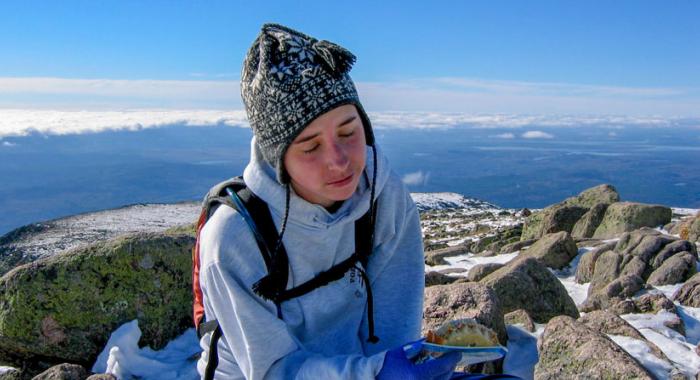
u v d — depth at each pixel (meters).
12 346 5.07
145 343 5.22
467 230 26.11
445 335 2.25
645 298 6.82
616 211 16.66
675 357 5.05
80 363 5.15
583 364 4.04
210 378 2.54
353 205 2.55
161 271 5.41
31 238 51.03
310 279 2.52
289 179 2.32
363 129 2.30
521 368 4.75
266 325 2.37
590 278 10.91
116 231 54.97
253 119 2.26
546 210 19.11
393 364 2.18
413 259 2.88
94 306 5.17
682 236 13.16
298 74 2.10
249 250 2.36
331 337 2.64
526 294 6.79
